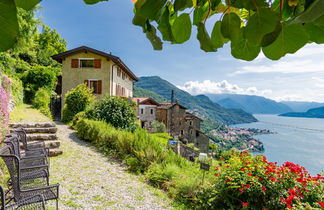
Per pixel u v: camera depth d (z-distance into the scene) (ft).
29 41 28.66
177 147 24.08
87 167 13.94
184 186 11.06
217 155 52.90
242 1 1.36
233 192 9.33
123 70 54.44
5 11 0.97
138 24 1.57
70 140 21.33
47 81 43.19
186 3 1.51
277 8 1.49
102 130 20.13
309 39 1.38
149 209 9.56
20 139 10.69
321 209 6.79
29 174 7.91
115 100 26.68
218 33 1.70
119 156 16.74
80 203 9.21
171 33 1.66
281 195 8.33
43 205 5.71
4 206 4.69
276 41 1.42
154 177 12.82
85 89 37.11
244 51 1.63
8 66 33.30
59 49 79.10
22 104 35.29
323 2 0.89
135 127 25.88
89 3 1.71
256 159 10.20
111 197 10.22
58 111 48.80
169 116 62.75
